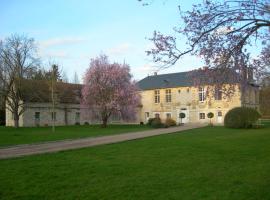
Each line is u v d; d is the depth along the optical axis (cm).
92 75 4722
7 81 4819
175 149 1883
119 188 1034
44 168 1331
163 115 6259
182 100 6022
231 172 1271
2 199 927
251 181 1130
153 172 1264
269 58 1033
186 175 1216
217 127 4069
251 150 1845
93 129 4125
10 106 5034
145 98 6512
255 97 5362
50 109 5697
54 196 954
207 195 962
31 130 4006
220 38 930
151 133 3228
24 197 945
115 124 5869
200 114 5791
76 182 1107
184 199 926
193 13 930
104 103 4650
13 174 1221
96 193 981
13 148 2148
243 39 916
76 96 6116
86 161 1497
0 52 4816
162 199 927
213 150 1844
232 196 952
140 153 1736
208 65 959
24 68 4906
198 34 934
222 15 905
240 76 962
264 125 4281
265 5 873
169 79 6319
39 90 5634
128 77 4847
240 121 3775
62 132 3550
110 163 1442
